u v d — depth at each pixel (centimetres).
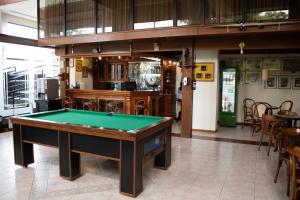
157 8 577
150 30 577
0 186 341
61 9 699
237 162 453
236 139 630
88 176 380
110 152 327
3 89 792
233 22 505
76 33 684
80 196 316
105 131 319
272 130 511
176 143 581
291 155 289
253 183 363
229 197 320
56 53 788
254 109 749
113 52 692
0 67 774
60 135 363
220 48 574
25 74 872
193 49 598
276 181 369
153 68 969
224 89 805
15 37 696
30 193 322
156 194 325
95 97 770
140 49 655
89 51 730
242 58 837
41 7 730
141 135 312
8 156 469
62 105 804
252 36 543
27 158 418
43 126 377
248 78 835
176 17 554
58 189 335
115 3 622
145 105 752
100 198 312
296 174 289
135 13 600
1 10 759
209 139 625
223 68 797
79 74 910
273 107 729
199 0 532
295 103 788
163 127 381
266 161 460
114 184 353
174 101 934
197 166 430
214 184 358
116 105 736
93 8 652
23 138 409
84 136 345
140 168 323
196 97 726
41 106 781
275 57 802
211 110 712
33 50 895
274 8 479
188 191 335
